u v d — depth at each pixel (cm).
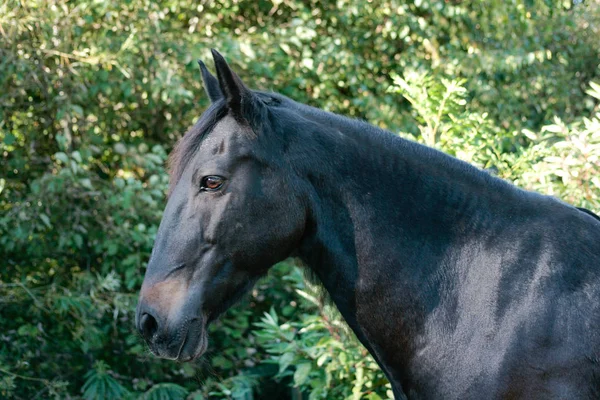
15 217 584
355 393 391
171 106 659
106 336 626
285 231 237
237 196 232
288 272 608
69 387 636
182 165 238
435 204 241
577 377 221
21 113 638
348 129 247
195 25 689
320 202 241
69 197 598
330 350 407
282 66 683
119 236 600
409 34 731
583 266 231
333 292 246
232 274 236
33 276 643
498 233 238
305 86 711
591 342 222
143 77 627
